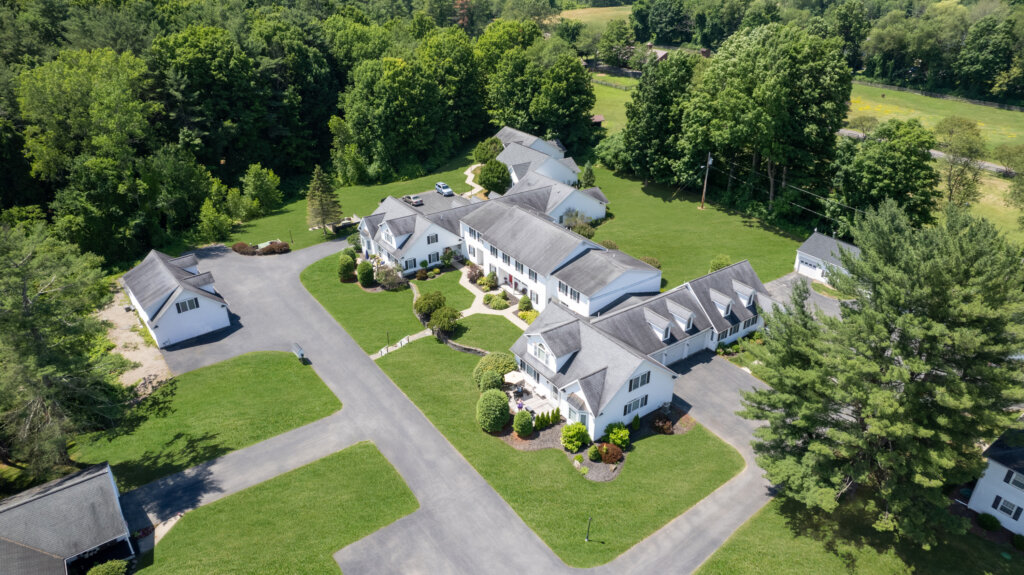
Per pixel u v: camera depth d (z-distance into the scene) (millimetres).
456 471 43594
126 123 81438
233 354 58719
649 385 47500
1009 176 98250
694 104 86312
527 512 39938
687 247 78625
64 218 75000
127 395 52531
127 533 36719
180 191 87125
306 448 46156
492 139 110312
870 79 164125
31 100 77500
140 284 64000
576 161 114250
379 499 41219
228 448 46219
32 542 34406
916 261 32125
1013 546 36719
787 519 39219
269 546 37562
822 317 36531
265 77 105188
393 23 155000
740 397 51219
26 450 41406
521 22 153750
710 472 43188
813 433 39219
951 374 32031
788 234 82188
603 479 42625
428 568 36125
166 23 107750
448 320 59625
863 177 71062
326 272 75750
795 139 80062
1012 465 36344
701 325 56156
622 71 172500
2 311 40188
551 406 49906
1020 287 33219
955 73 146750
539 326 54250
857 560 36062
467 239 77000
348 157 108875
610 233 83188
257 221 93375
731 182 91688
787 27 79938
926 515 34312
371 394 52375
